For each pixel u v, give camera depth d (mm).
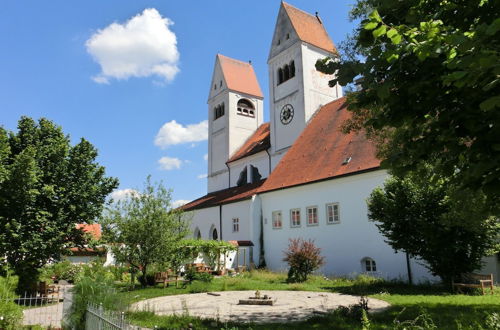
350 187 24500
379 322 9773
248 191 35500
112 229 19234
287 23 38281
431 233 15328
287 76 38219
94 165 17875
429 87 4961
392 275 21219
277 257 29875
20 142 16734
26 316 12562
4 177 14219
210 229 39156
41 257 15828
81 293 8922
